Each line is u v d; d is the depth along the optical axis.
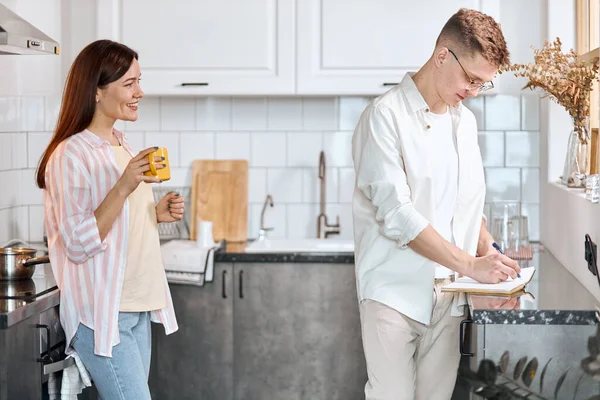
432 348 3.06
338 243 4.63
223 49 4.34
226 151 4.80
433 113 2.92
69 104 3.11
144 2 4.34
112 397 3.09
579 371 2.65
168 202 3.36
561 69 3.59
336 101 4.75
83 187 3.01
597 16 3.82
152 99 4.78
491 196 4.70
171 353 4.40
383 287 2.92
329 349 4.36
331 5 4.28
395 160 2.86
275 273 4.32
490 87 2.88
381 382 2.93
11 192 4.47
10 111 4.46
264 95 4.45
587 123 3.71
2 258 3.31
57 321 3.21
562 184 3.99
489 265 2.82
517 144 4.68
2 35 3.13
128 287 3.12
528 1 4.48
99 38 4.36
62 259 3.12
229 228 4.73
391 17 4.26
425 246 2.80
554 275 3.45
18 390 2.84
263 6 4.31
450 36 2.78
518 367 2.67
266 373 4.38
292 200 4.80
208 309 4.36
